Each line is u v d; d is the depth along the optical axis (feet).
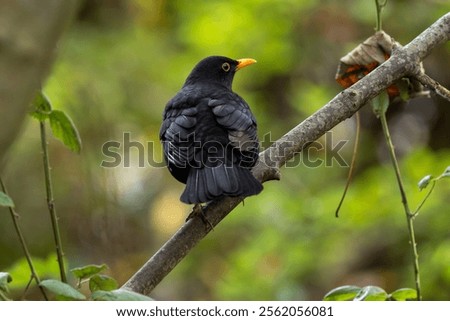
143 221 49.83
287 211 44.80
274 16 47.34
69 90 46.93
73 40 48.34
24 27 18.81
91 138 47.01
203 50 48.03
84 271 16.58
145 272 17.43
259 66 49.08
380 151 51.08
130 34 50.80
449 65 50.21
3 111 18.71
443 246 40.78
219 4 47.42
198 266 49.29
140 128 49.19
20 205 47.42
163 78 49.70
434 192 42.57
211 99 22.13
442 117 51.47
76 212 47.26
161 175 51.13
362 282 44.65
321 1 47.83
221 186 18.94
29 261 18.48
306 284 45.16
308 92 47.93
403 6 48.11
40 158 46.93
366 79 19.53
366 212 43.09
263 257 43.73
